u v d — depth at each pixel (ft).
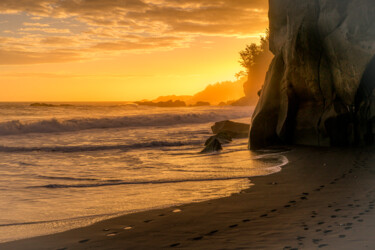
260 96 57.06
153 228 18.34
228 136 67.62
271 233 16.12
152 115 121.08
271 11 56.59
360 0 43.50
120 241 16.53
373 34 42.63
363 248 13.17
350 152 43.83
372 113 47.85
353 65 45.50
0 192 28.99
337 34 46.37
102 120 106.01
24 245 16.66
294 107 52.47
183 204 23.22
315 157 41.24
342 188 25.49
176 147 62.44
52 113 154.92
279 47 55.21
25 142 70.95
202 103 382.22
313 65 49.47
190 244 15.44
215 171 36.14
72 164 45.21
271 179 30.45
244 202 22.94
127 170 39.81
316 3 48.49
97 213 22.22
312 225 16.90
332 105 49.29
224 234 16.57
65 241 16.98
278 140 53.52
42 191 29.37
